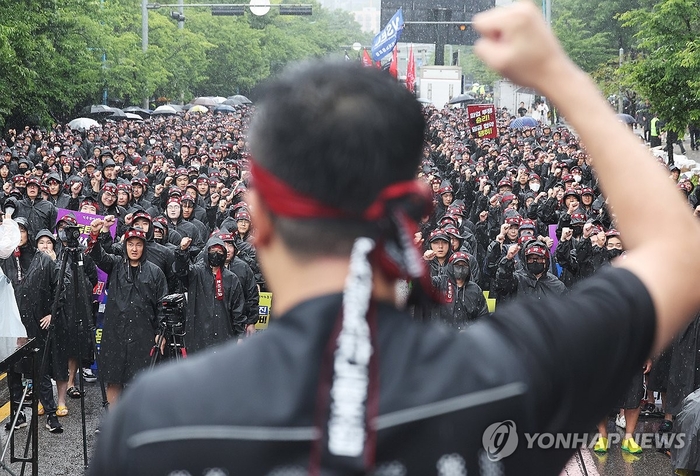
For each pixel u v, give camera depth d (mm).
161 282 9586
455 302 9055
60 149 28750
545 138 33250
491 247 11039
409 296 1343
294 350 1227
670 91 18156
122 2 51062
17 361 6766
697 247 1345
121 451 1196
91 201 13562
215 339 9609
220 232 10023
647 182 1356
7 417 10000
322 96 1258
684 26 18000
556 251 11266
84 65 36281
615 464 8672
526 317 1317
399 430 1204
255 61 70312
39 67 32469
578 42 47375
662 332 1341
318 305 1254
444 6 55969
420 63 134875
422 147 1325
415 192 1291
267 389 1207
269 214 1306
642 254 1357
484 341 1295
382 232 1276
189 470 1175
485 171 24141
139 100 47594
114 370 9508
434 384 1235
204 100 56312
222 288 9688
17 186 17203
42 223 15078
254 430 1183
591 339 1294
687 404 7500
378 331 1255
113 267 9602
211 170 22594
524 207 17844
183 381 1219
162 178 21031
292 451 1182
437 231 9797
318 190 1249
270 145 1265
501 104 64250
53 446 9359
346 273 1275
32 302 9938
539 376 1270
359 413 1197
